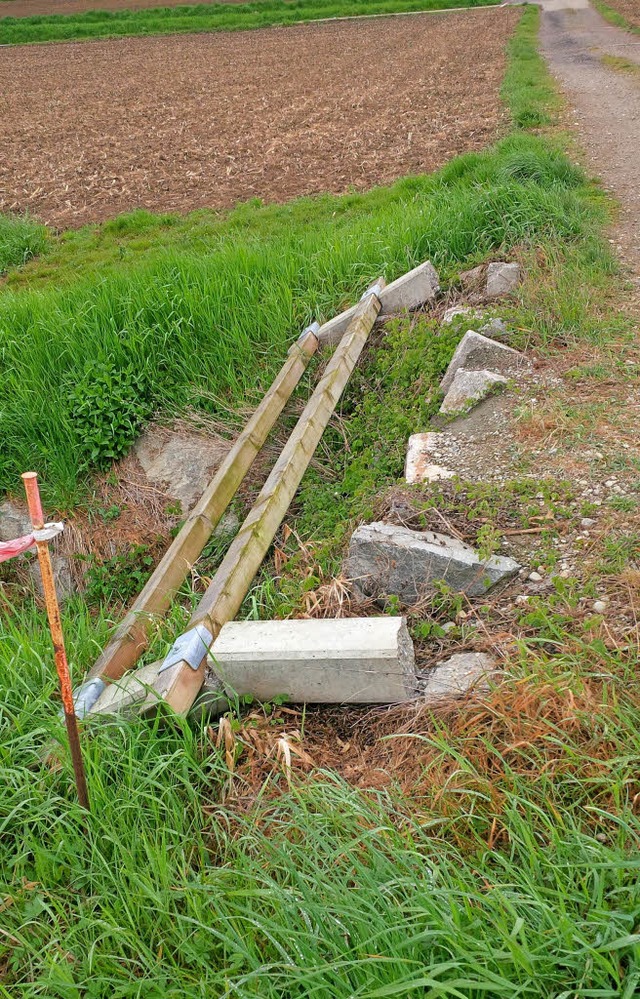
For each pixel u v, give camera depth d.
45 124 20.80
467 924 2.37
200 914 2.62
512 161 9.92
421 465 5.00
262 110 20.22
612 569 3.74
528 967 2.16
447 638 3.68
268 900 2.60
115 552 6.53
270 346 7.26
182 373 7.18
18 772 3.20
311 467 5.98
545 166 10.16
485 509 4.31
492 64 23.69
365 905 2.47
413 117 17.36
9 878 2.96
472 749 2.99
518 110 15.41
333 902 2.51
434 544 4.03
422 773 2.97
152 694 3.44
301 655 3.42
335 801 2.92
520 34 30.02
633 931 2.28
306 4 48.75
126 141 17.94
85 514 6.70
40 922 2.77
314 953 2.38
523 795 2.79
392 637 3.39
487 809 2.80
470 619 3.75
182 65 31.06
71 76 30.02
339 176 13.31
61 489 6.73
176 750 3.27
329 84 23.39
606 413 5.05
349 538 4.53
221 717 3.63
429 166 13.25
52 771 3.25
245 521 4.74
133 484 6.77
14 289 10.21
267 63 29.62
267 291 7.74
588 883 2.46
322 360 6.98
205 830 3.11
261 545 4.48
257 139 16.91
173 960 2.59
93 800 3.05
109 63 33.28
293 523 5.39
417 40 32.28
